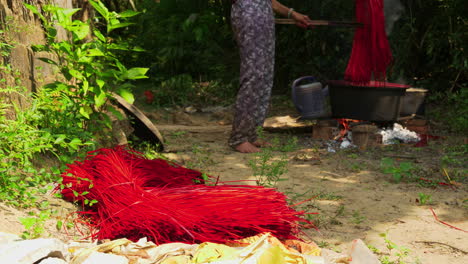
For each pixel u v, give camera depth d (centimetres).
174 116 729
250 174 445
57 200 313
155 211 276
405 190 411
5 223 256
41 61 391
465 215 355
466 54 782
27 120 344
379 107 559
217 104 869
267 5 514
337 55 853
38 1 399
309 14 851
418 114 623
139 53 1158
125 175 326
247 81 517
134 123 480
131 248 231
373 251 289
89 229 288
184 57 1088
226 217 276
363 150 544
